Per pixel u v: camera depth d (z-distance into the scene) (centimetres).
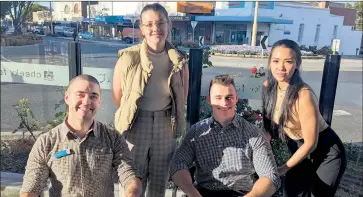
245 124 231
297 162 231
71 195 201
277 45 227
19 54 776
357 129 628
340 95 927
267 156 223
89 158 199
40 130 486
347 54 2845
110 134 210
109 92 394
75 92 198
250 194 209
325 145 236
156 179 266
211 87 231
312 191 246
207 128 232
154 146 255
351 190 356
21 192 193
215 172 230
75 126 201
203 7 2623
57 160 197
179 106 256
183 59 252
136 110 243
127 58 242
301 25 2659
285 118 230
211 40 2495
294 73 229
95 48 1497
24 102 495
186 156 235
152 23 237
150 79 244
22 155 421
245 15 2527
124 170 207
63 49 748
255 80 350
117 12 2466
